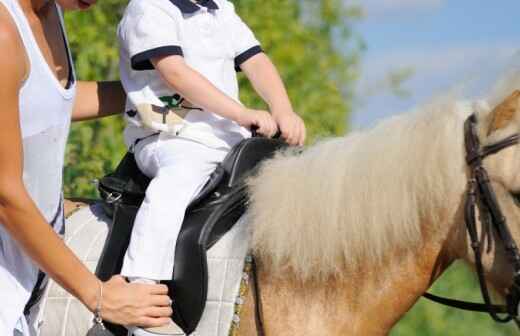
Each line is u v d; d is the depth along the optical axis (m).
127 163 5.27
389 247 4.46
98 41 9.48
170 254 4.68
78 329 4.96
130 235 4.91
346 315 4.52
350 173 4.50
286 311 4.55
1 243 4.27
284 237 4.54
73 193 8.33
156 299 4.49
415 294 4.51
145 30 5.11
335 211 4.48
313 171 4.60
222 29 5.42
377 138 4.53
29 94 4.10
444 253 4.44
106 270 4.89
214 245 4.77
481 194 4.27
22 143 4.10
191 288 4.64
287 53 10.97
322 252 4.49
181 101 5.12
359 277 4.50
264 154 5.00
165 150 5.01
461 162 4.35
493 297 4.44
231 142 5.15
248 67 5.60
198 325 4.64
